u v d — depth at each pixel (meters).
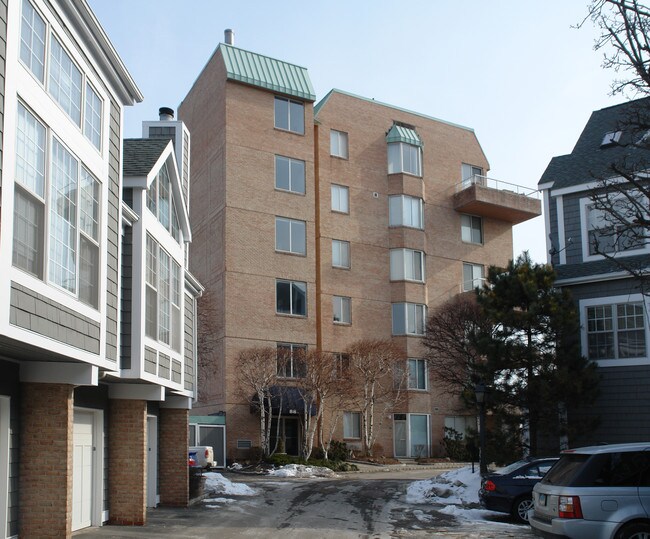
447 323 34.59
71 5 10.22
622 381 20.78
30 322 8.76
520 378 21.70
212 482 22.28
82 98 10.93
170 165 16.59
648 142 14.47
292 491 22.84
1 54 8.10
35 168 9.15
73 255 10.38
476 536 14.00
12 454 10.70
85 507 13.85
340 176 41.91
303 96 40.22
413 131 44.62
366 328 41.03
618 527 10.06
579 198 22.89
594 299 21.64
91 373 11.06
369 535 14.15
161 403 18.69
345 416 38.97
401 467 35.06
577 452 10.82
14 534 10.66
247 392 35.66
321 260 40.25
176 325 17.30
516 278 22.05
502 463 21.75
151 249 14.81
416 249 42.97
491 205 44.47
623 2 12.62
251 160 38.47
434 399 41.38
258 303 37.38
